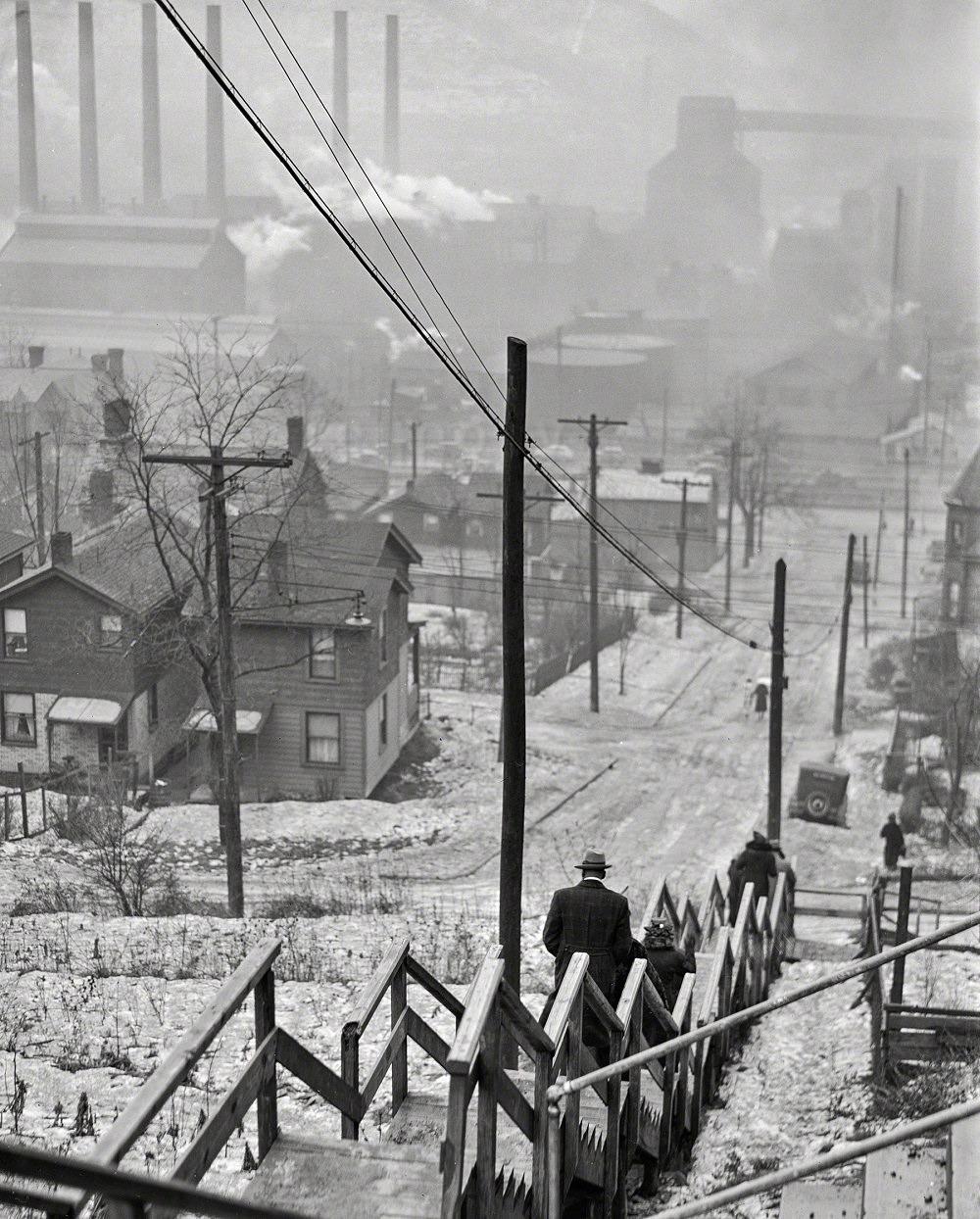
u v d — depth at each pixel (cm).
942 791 5062
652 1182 1231
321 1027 1509
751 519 11175
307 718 5044
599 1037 1113
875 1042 1555
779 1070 1686
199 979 1786
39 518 6525
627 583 9756
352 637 4984
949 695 5450
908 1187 1040
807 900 3422
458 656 7744
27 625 4922
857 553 11800
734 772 5831
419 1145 811
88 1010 1580
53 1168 370
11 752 4966
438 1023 1570
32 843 3562
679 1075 1368
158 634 4831
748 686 7650
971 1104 636
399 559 5622
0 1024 1520
